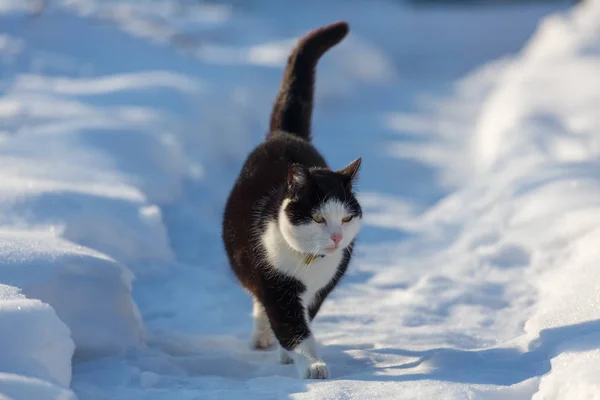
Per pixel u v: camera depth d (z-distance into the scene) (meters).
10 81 11.98
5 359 3.67
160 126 9.93
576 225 6.89
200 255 7.51
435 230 8.25
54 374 3.88
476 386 4.10
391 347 5.22
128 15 17.91
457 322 5.73
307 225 4.58
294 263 4.77
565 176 8.27
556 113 11.32
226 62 15.45
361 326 5.75
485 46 26.33
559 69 13.91
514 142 10.27
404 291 6.53
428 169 11.76
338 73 17.92
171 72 13.64
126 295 5.00
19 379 3.49
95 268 4.88
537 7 31.61
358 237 8.24
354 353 5.12
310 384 4.27
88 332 4.79
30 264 4.67
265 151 5.47
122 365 4.62
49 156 8.15
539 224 7.31
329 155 12.46
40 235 5.53
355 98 17.67
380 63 21.12
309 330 4.88
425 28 28.91
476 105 17.61
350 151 12.75
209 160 10.54
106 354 4.85
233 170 10.94
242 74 14.64
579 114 11.10
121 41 15.28
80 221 6.54
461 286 6.36
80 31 15.23
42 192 6.70
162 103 11.02
